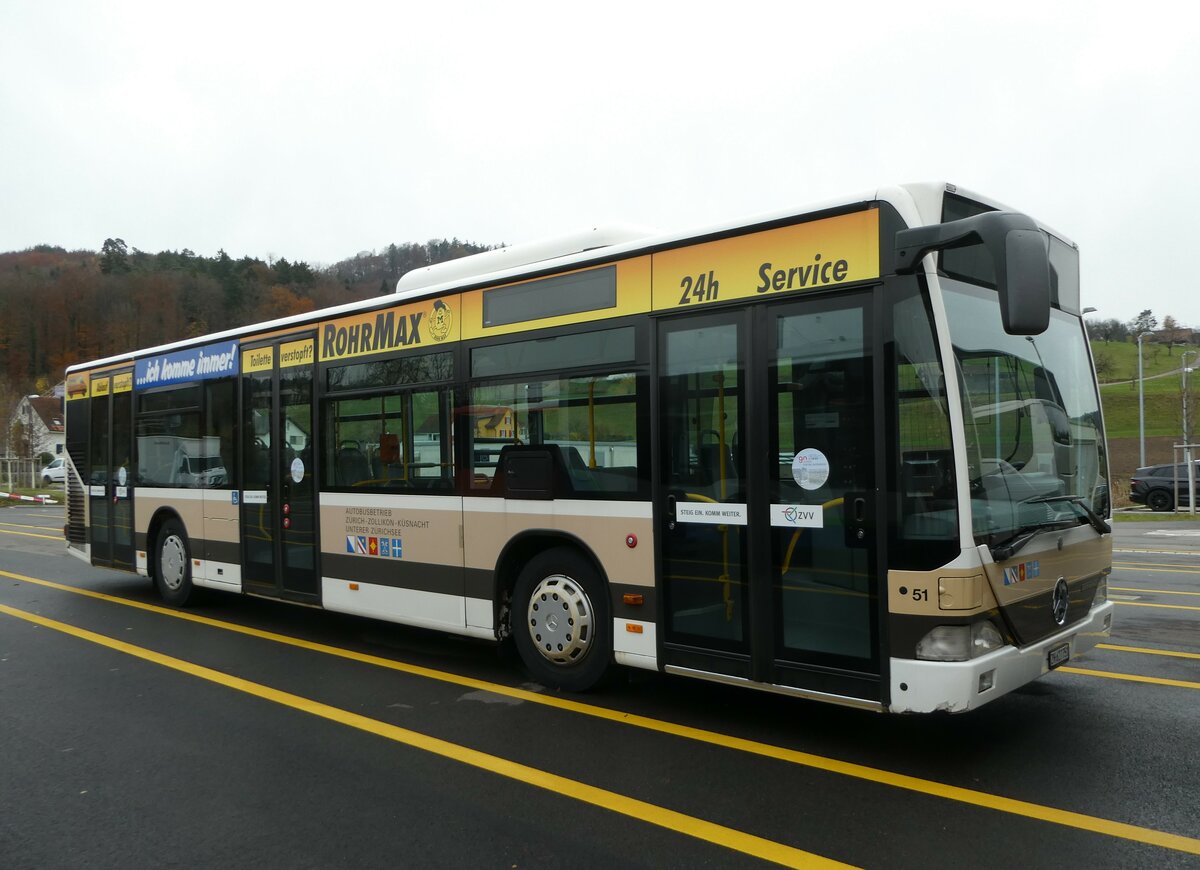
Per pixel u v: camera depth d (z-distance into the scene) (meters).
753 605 4.95
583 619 5.87
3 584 11.61
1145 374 72.38
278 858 3.71
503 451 6.32
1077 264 5.76
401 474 7.08
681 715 5.59
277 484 8.25
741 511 5.01
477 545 6.50
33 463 45.28
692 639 5.25
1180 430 48.66
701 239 5.26
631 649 5.57
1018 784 4.37
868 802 4.18
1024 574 4.59
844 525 4.60
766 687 4.90
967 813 4.04
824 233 4.73
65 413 11.70
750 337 4.99
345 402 7.60
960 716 5.46
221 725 5.51
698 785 4.43
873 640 4.49
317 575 7.82
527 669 6.73
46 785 4.55
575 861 3.64
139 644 7.85
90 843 3.88
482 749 5.01
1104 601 5.50
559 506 5.95
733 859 3.63
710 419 5.17
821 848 3.72
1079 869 3.50
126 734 5.36
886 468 4.43
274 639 8.04
